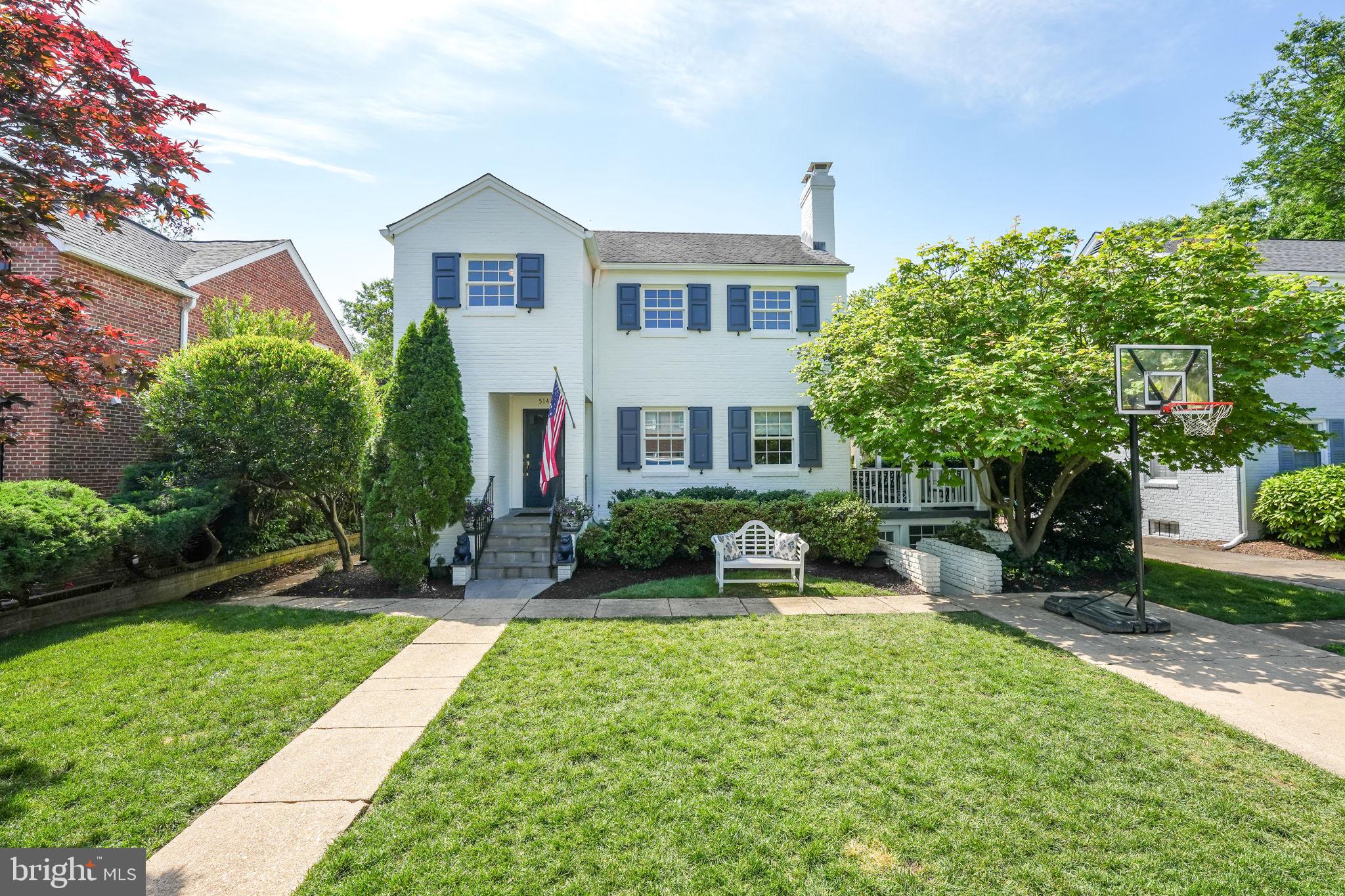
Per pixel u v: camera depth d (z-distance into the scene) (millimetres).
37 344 4699
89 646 6191
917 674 5227
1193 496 14492
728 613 7605
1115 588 8922
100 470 10766
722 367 13352
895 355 8125
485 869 2676
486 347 11422
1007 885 2570
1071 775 3479
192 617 7473
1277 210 22016
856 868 2674
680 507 10797
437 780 3488
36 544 6633
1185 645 6160
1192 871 2652
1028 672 5270
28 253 9969
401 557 9125
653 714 4398
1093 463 9438
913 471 12633
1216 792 3289
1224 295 7207
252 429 9383
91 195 4652
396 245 11445
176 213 5062
